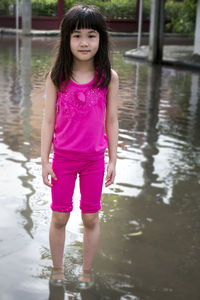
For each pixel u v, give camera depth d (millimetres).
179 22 15250
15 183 3389
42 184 3412
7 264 2357
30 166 3768
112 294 2160
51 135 2184
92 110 2082
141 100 7125
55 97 2146
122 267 2402
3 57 12266
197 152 4434
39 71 9742
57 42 2109
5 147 4238
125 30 25734
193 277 2338
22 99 6566
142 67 12086
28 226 2766
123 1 25562
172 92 8078
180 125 5559
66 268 2365
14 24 24500
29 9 21375
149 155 4266
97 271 2354
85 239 2291
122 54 15578
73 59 2082
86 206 2225
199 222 2967
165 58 13805
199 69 12344
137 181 3602
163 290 2211
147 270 2385
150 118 5867
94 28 2025
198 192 3443
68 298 2115
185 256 2545
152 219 2980
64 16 2057
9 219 2834
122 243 2656
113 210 3084
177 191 3445
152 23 13156
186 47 18438
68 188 2178
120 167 3885
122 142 4660
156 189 3463
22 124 5109
